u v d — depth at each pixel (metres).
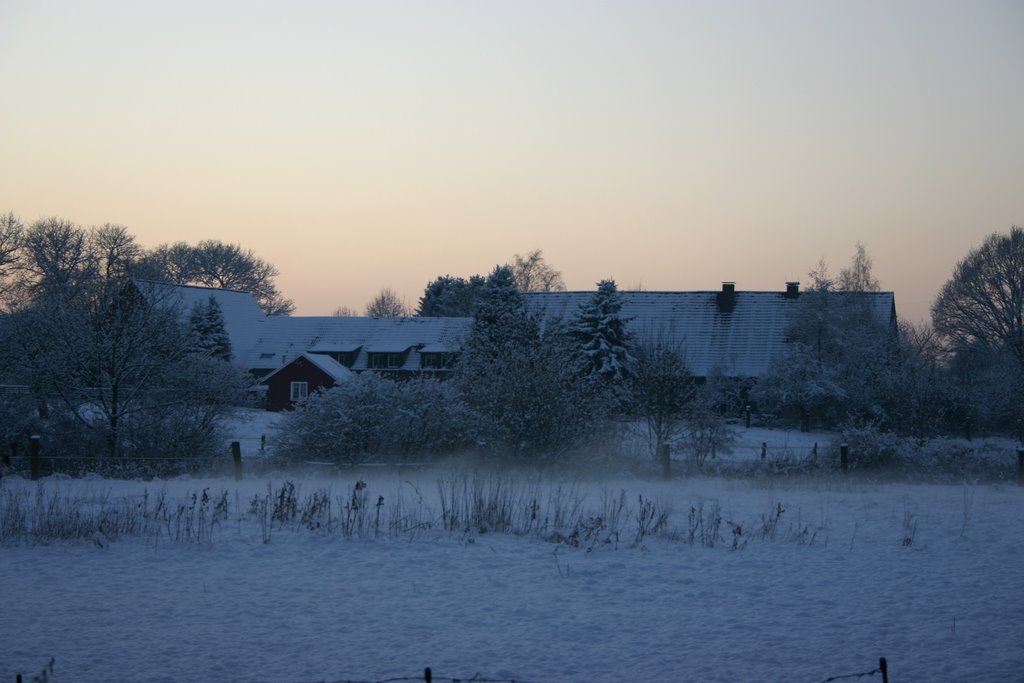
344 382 26.08
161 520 15.74
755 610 10.74
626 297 62.38
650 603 11.03
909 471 25.42
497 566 12.86
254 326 69.62
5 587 11.46
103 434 27.42
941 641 9.53
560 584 11.90
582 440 25.55
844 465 25.08
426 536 14.76
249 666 8.64
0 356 29.48
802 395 47.25
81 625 9.92
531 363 26.19
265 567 12.63
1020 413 41.97
